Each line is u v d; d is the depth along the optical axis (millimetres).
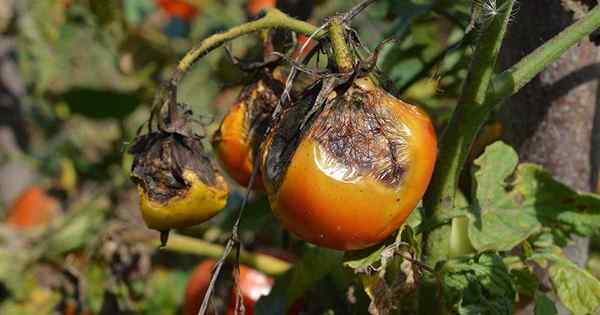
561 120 739
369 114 603
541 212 688
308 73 614
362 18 961
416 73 824
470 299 647
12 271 1005
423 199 668
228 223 838
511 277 659
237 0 1194
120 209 1039
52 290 995
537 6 715
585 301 665
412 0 822
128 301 915
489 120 779
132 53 1168
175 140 650
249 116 689
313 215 598
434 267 666
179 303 985
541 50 649
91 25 1196
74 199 1254
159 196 648
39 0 1234
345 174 594
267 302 732
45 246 1003
